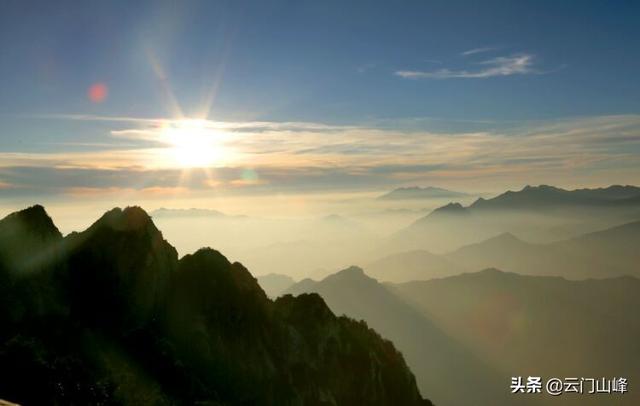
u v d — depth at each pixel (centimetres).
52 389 4119
